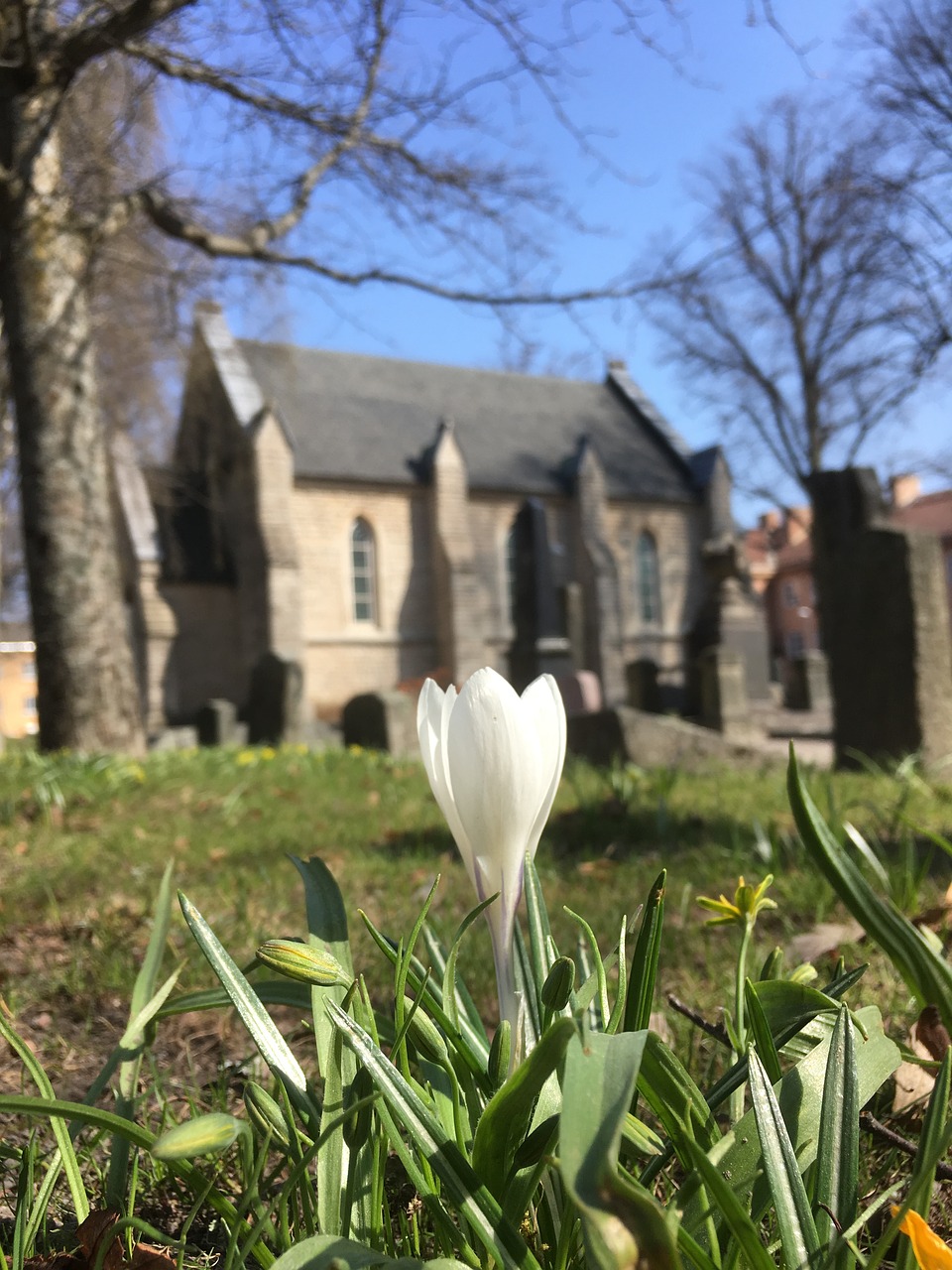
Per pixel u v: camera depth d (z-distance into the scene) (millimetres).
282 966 874
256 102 9727
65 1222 1364
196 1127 696
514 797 914
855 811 4992
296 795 6914
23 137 9477
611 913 3186
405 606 32188
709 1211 854
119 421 16734
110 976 2689
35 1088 2025
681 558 38062
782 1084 976
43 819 5711
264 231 10727
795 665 23375
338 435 32719
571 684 17141
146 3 8555
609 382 43875
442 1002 1021
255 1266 1254
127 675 9961
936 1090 867
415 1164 940
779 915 3018
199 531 31422
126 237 12000
